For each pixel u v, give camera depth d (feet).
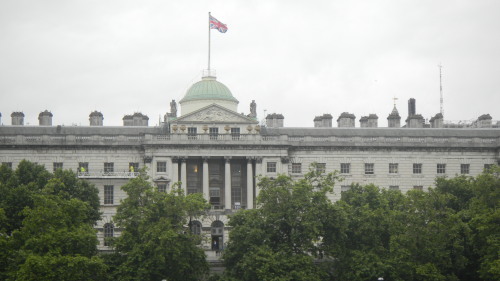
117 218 443.32
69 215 422.00
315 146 577.43
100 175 552.00
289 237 450.30
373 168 582.76
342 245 448.24
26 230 405.39
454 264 441.68
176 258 425.69
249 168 565.12
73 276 390.01
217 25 611.47
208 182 563.48
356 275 431.84
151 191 448.65
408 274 437.58
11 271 392.47
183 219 449.06
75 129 579.48
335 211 446.60
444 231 440.45
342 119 622.95
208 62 616.39
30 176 484.74
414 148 585.63
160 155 558.15
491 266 411.95
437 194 457.68
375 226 452.35
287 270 426.92
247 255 431.43
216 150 562.66
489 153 592.60
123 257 434.30
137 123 606.14
